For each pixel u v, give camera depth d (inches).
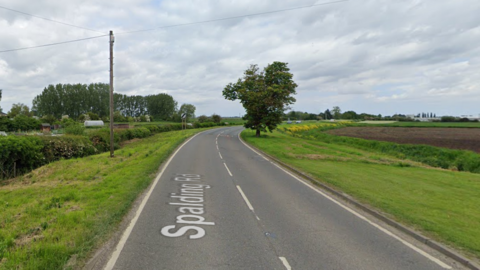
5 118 2316.7
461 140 1578.5
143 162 584.4
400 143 1429.6
